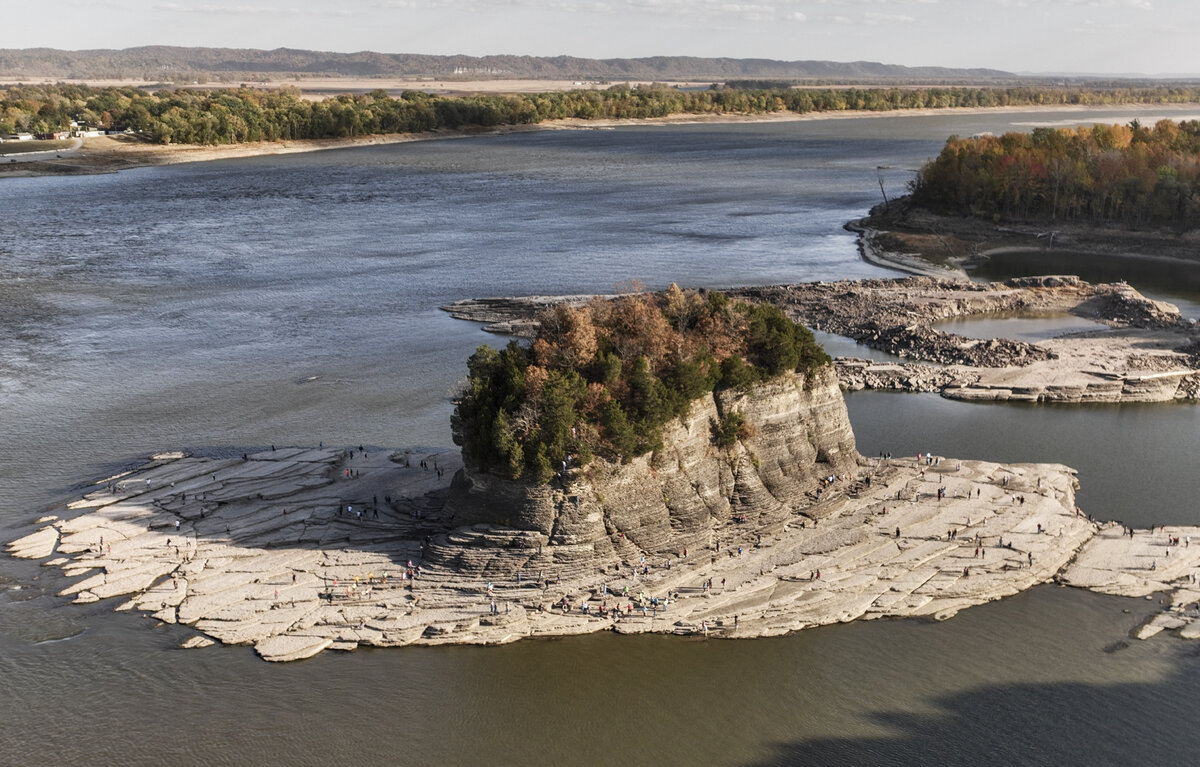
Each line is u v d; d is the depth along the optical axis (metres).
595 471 110.62
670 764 87.31
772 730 91.19
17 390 175.62
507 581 108.19
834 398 132.00
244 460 139.00
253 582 109.19
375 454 141.25
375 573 110.25
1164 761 87.00
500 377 117.38
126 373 185.25
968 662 99.19
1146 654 99.75
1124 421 161.00
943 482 132.25
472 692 95.31
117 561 113.12
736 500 121.38
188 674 96.31
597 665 98.75
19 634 101.25
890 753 88.38
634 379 114.50
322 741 89.19
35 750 87.50
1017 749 88.62
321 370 186.25
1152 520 125.88
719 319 127.69
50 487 135.00
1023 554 115.25
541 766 87.00
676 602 106.69
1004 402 170.00
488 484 111.38
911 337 199.50
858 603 106.75
